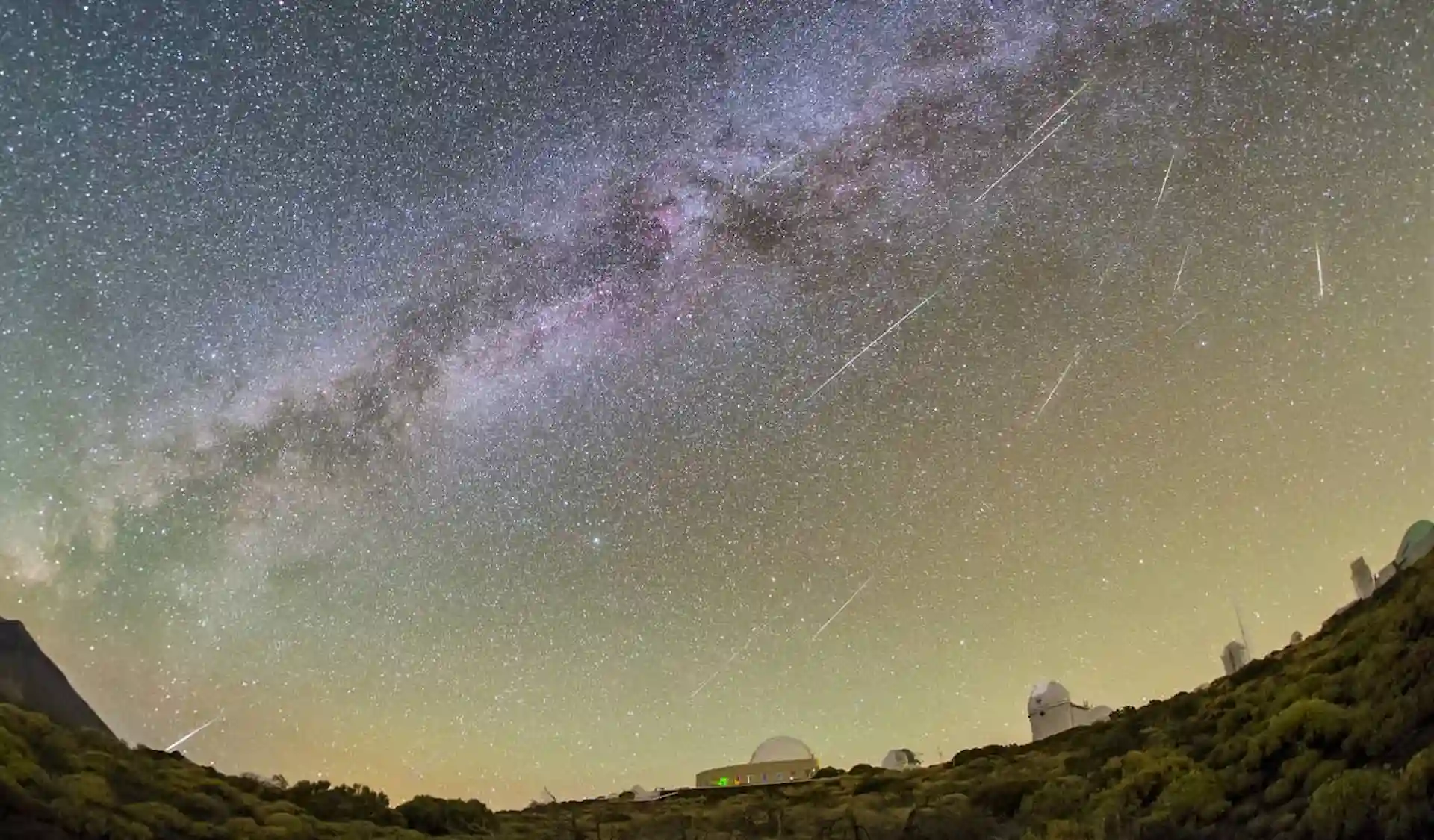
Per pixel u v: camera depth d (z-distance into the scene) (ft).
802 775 175.32
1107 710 153.28
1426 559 103.65
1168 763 92.12
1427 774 52.75
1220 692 117.91
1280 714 80.89
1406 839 50.21
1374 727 67.56
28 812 66.08
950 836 101.65
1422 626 79.41
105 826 69.10
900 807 124.06
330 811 107.55
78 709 107.96
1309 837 58.29
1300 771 69.87
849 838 110.32
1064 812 97.50
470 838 110.73
